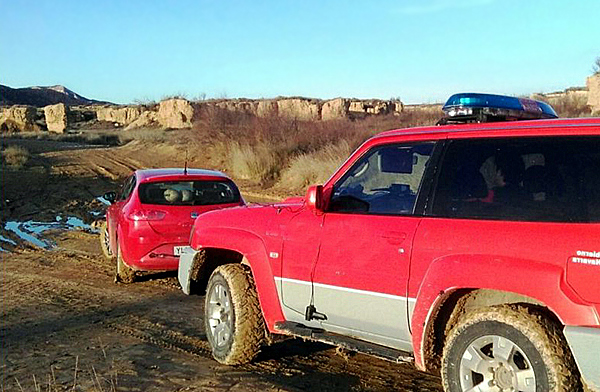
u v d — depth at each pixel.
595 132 3.81
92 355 6.05
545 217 3.79
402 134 4.70
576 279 3.55
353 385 5.13
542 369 3.64
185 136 36.69
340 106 63.22
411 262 4.27
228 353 5.59
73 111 105.00
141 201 8.70
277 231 5.29
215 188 9.13
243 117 28.36
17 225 14.85
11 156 30.52
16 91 174.75
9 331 6.91
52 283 9.21
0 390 5.20
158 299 8.24
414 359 4.29
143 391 5.09
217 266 6.39
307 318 5.06
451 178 4.28
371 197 4.74
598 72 31.09
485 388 3.89
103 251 11.04
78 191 21.25
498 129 4.23
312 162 20.50
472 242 3.99
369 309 4.55
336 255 4.78
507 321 3.78
